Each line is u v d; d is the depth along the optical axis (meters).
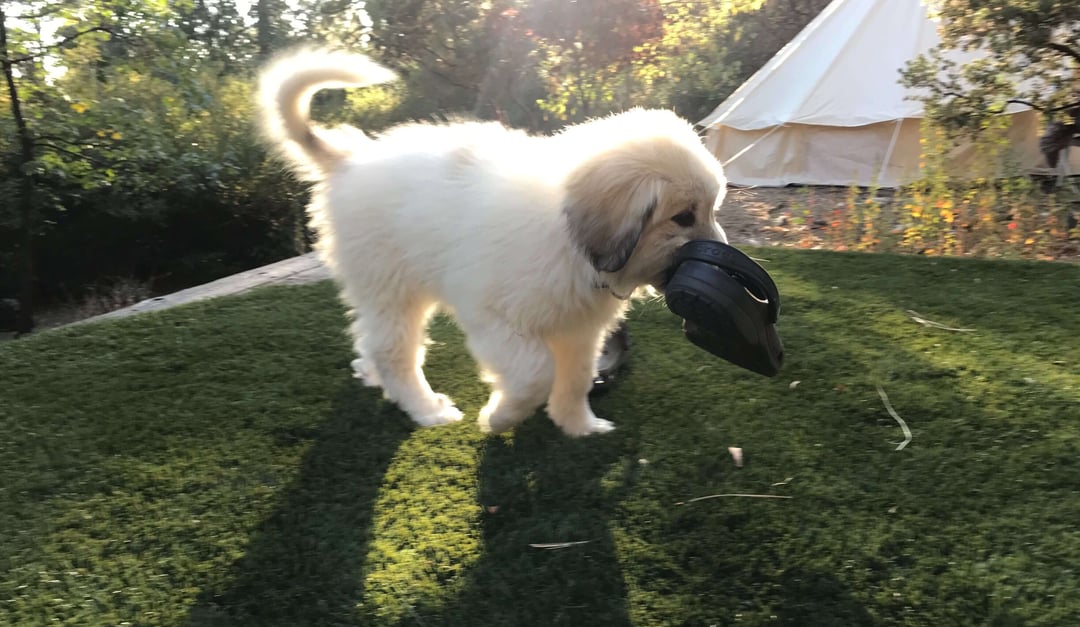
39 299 9.82
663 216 2.37
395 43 16.62
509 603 2.09
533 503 2.55
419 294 3.10
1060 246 5.70
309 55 3.21
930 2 7.49
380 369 3.23
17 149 7.72
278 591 2.16
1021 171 7.19
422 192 2.85
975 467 2.64
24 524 2.47
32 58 7.21
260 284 5.19
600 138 2.47
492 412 2.83
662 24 12.94
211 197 10.12
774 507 2.48
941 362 3.51
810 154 9.99
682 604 2.07
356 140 3.29
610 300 2.68
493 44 15.39
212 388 3.46
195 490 2.67
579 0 12.52
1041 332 3.81
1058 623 1.94
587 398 3.24
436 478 2.73
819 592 2.10
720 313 2.25
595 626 2.00
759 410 3.15
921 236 5.99
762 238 7.27
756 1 15.17
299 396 3.39
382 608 2.08
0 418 3.18
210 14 22.23
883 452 2.78
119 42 7.84
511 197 2.59
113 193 9.30
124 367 3.68
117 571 2.25
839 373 3.44
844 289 4.66
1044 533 2.28
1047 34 6.21
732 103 10.70
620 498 2.57
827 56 9.88
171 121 9.90
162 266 10.55
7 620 2.05
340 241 3.12
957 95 6.94
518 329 2.65
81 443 2.98
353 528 2.44
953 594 2.06
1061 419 2.92
